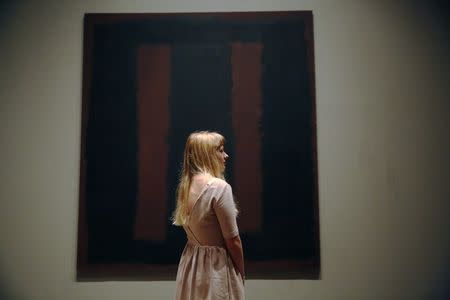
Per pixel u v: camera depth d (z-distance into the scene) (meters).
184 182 1.92
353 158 2.60
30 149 2.61
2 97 2.64
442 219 2.56
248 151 2.59
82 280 2.56
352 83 2.64
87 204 2.57
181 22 2.67
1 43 2.67
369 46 2.66
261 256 2.54
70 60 2.67
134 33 2.66
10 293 2.55
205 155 1.90
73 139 2.62
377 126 2.62
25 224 2.58
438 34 2.66
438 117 2.62
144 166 2.59
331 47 2.67
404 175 2.59
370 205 2.58
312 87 2.62
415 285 2.54
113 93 2.63
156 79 2.64
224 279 1.77
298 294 2.54
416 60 2.65
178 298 1.84
